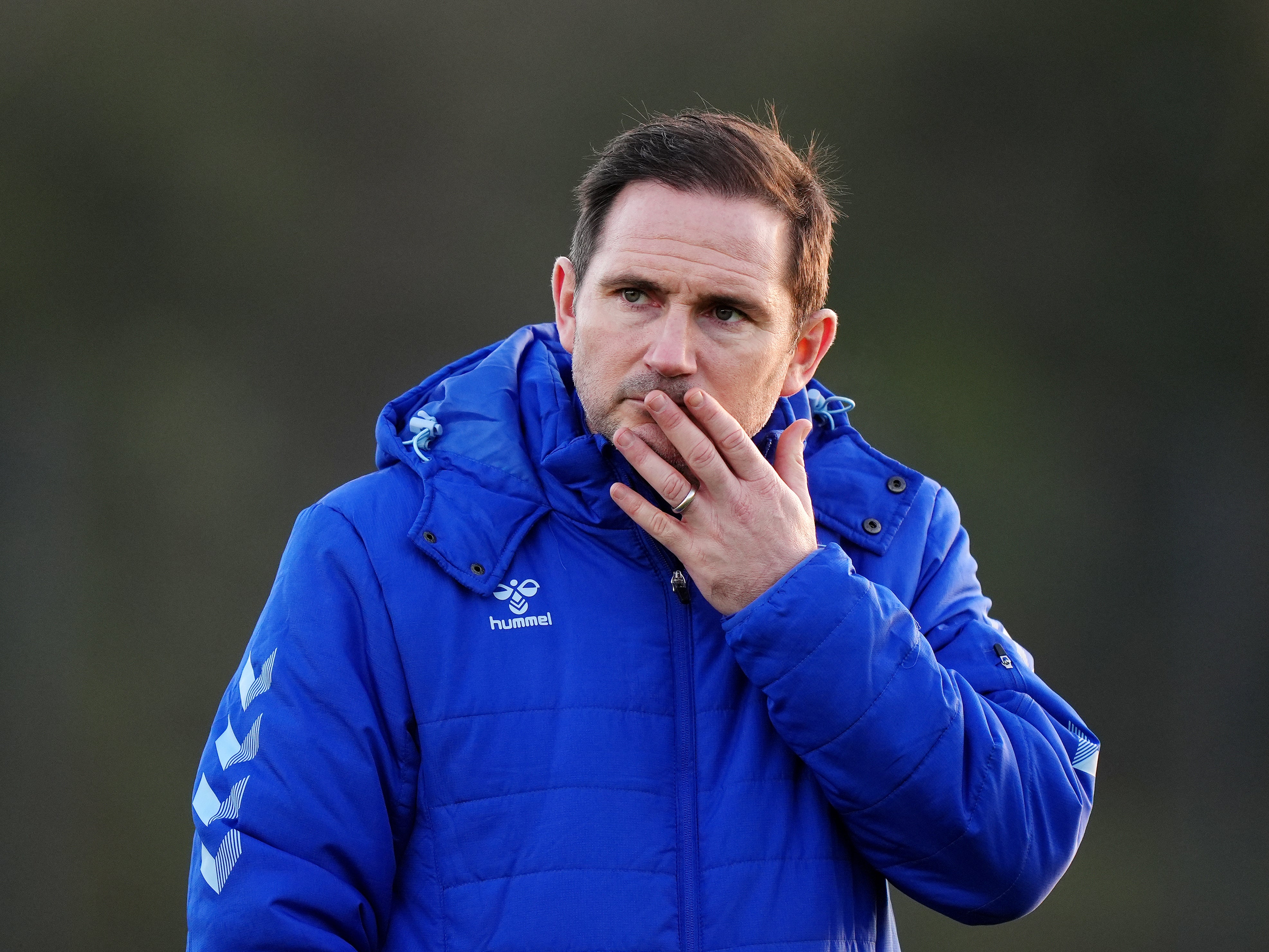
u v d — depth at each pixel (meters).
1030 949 29.34
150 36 41.88
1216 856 32.28
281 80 42.28
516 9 43.03
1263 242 39.44
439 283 41.91
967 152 41.66
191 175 41.47
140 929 32.09
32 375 39.62
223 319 40.97
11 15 41.31
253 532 39.09
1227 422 38.47
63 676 36.75
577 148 42.75
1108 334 39.75
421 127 42.50
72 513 38.69
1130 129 40.69
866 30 42.53
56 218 40.78
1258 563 37.22
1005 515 38.19
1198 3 40.66
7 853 33.06
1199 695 36.06
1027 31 41.53
